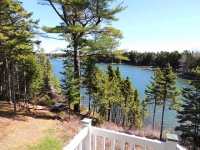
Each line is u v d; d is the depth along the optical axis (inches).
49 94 900.0
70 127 350.6
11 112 438.6
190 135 618.8
